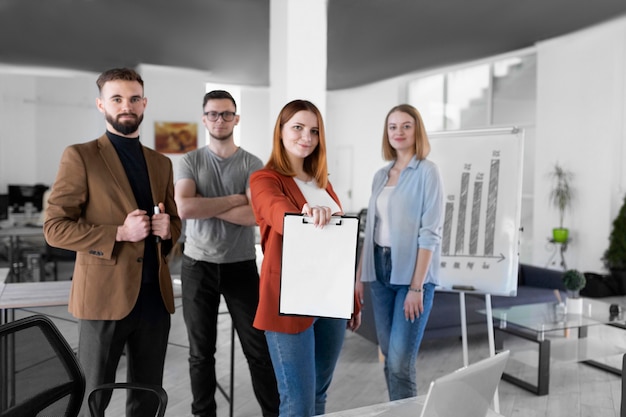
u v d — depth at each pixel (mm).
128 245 2430
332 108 13617
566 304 4449
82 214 2457
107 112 2469
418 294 2732
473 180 3350
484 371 1319
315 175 2361
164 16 6430
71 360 1823
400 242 2779
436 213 2742
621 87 7320
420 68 10039
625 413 2652
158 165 2641
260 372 3100
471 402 1316
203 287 3055
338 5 6086
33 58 8945
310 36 4973
